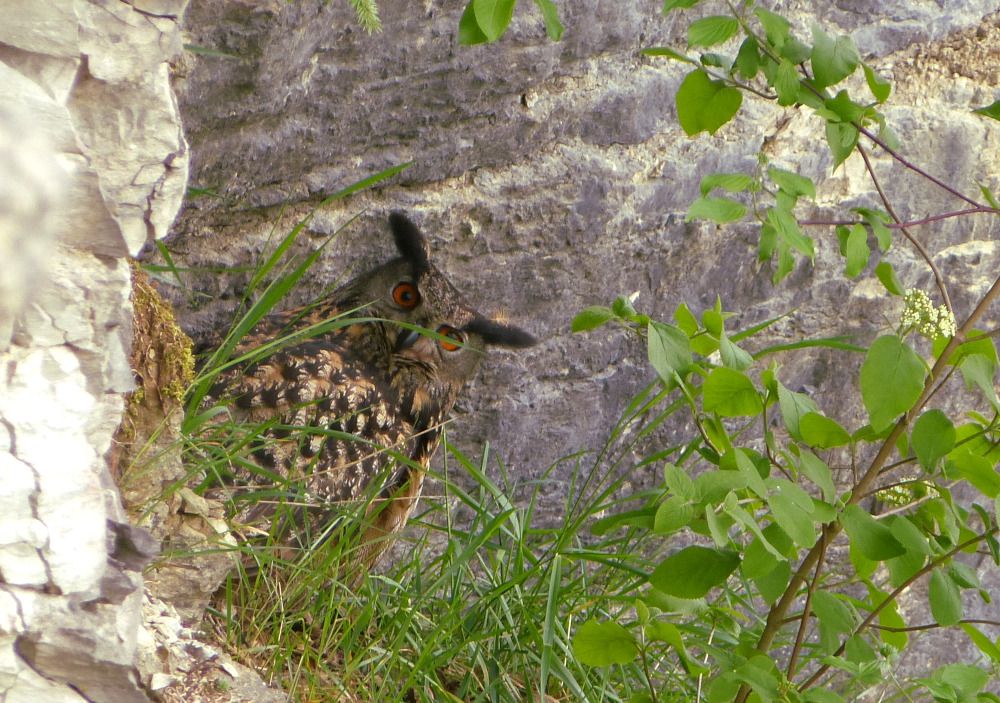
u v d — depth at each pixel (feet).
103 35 35.45
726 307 42.16
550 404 42.04
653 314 42.04
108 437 35.94
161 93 37.52
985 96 42.29
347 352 41.57
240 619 40.57
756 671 39.91
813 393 42.47
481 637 40.78
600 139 41.68
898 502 40.29
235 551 40.47
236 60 40.81
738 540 41.29
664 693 41.19
